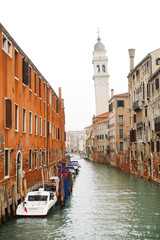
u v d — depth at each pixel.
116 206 18.84
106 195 23.02
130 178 33.91
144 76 31.83
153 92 28.23
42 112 24.86
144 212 17.16
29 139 20.08
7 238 12.55
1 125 14.43
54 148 32.28
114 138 53.72
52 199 17.19
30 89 20.38
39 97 23.61
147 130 30.92
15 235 12.90
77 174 41.78
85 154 108.50
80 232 13.55
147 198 21.23
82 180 34.12
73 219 15.64
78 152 166.00
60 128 38.97
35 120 22.20
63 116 44.59
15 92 16.89
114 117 52.88
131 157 39.03
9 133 15.70
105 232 13.58
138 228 14.14
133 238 12.77
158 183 26.94
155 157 27.78
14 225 14.07
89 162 76.50
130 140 38.38
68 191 22.80
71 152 183.00
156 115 27.30
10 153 15.80
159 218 15.81
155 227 14.27
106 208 18.31
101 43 90.94
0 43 14.45
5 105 15.05
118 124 51.97
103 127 69.25
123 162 45.41
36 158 22.25
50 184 21.48
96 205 19.22
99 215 16.56
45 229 13.77
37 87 22.84
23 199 16.39
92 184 30.19
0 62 14.40
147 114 30.66
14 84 16.69
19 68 17.73
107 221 15.35
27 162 19.14
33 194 16.36
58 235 13.09
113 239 12.69
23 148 18.47
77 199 21.47
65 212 17.08
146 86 31.14
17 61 17.48
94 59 89.75
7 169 15.44
